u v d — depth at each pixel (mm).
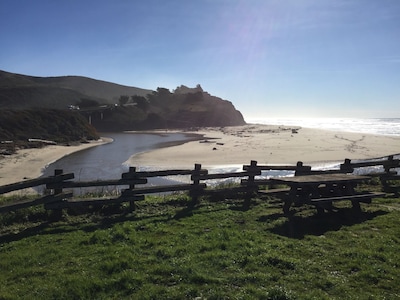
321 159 33375
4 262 5922
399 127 117250
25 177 24688
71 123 65312
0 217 8164
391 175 13047
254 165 11008
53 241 7074
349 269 5398
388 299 4457
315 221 8227
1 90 116438
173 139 67188
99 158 36594
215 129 105000
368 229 7594
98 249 6398
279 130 90875
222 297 4531
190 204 10188
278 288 4668
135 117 113625
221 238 6883
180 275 5211
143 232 7531
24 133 53406
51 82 190250
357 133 75125
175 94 160250
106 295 4676
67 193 8812
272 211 9344
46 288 4848
